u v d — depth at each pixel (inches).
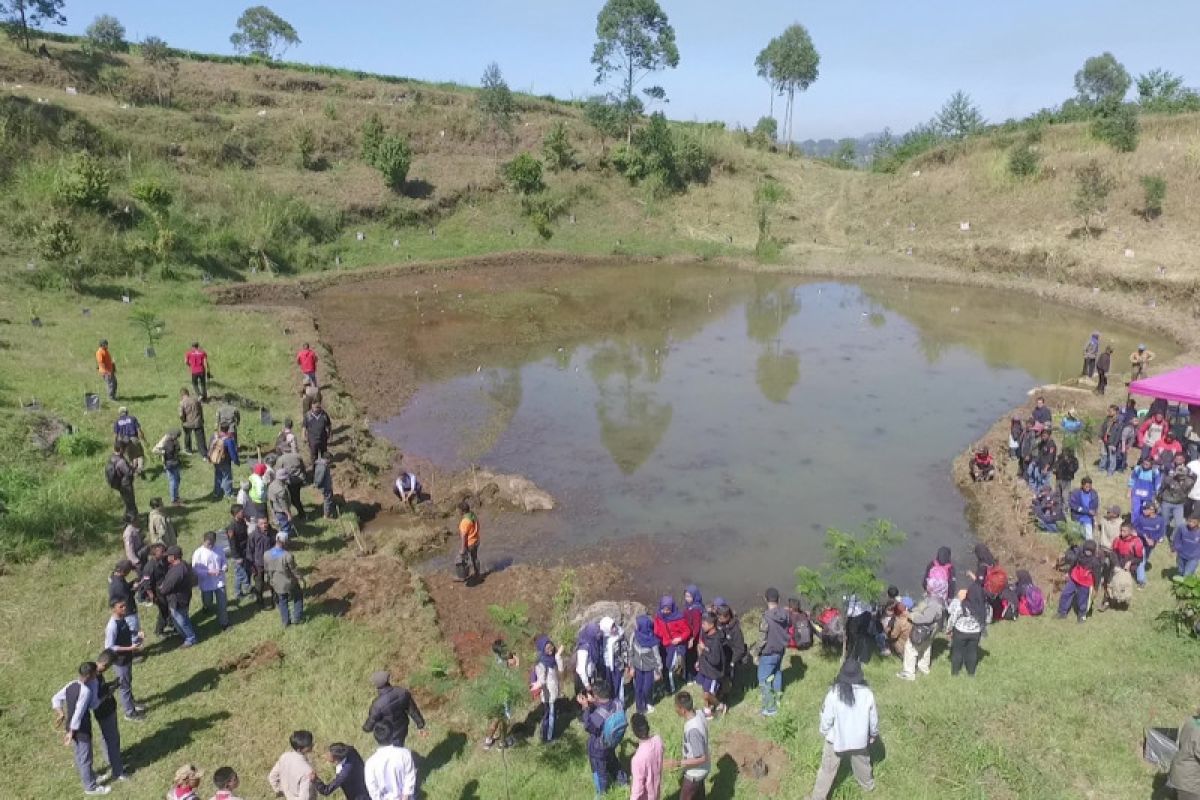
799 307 1453.0
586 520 687.1
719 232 1957.4
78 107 1670.8
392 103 2273.6
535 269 1715.1
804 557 631.8
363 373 1050.7
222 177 1676.9
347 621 514.9
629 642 432.1
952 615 438.9
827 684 442.9
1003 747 373.1
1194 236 1487.5
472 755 398.0
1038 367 1109.7
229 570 565.3
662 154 2102.6
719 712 416.2
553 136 2074.3
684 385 1035.9
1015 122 2297.0
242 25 2691.9
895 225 1907.0
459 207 1887.3
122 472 579.8
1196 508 601.9
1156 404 762.8
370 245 1696.6
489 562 620.7
